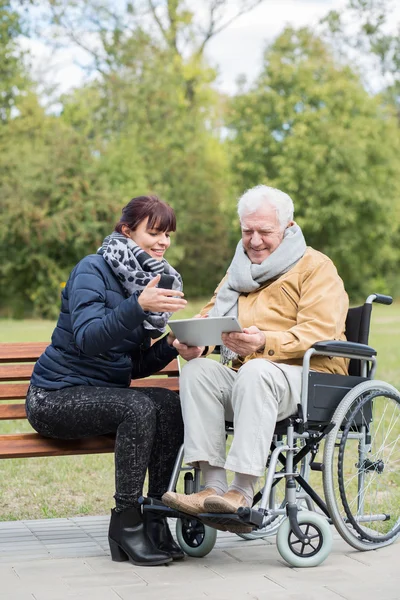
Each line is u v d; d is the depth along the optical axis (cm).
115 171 2911
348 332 348
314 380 310
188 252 3191
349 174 3109
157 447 325
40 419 314
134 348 333
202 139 3216
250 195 338
